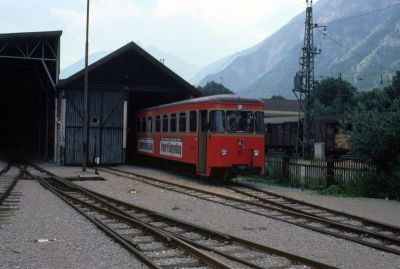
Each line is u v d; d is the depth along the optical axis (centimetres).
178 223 1035
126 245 809
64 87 2959
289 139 4869
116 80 3058
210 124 1925
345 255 810
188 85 3161
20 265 714
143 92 3325
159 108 2573
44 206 1291
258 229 1026
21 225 1019
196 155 2017
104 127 3052
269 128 5294
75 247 829
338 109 6950
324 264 697
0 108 5609
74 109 2989
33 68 3522
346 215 1223
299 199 1586
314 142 4466
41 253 788
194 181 2120
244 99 1978
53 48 3172
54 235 927
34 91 4466
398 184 1608
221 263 679
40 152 4184
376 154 1662
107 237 909
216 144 1919
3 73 3834
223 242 880
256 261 746
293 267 715
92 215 1166
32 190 1652
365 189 1691
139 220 1026
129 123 3628
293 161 2106
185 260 739
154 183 1997
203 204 1395
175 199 1502
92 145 3022
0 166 2764
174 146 2305
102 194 1515
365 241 897
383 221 1187
